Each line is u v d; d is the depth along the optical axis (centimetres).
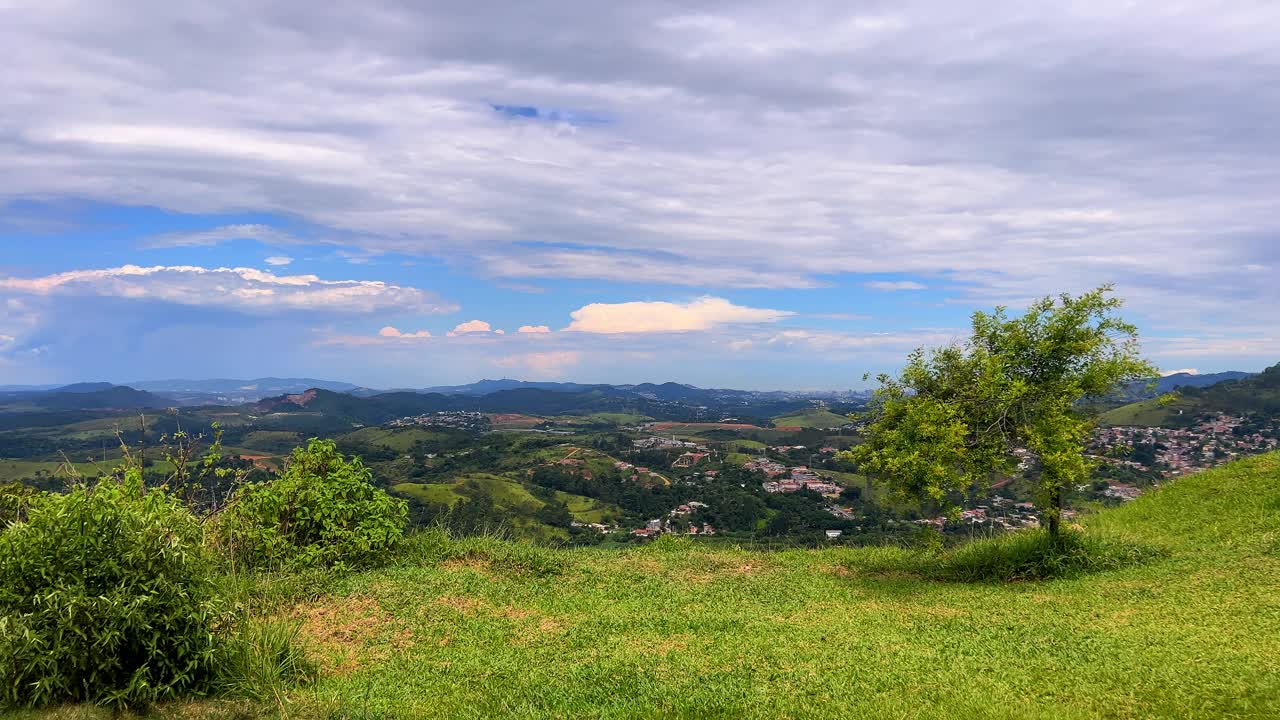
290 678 800
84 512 714
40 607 663
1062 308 1258
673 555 1583
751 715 674
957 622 991
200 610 735
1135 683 691
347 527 1298
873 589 1250
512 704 729
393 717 693
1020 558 1304
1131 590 1095
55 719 623
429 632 987
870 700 697
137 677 679
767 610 1116
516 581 1262
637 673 810
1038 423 1222
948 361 1317
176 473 1203
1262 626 855
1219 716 600
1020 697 685
